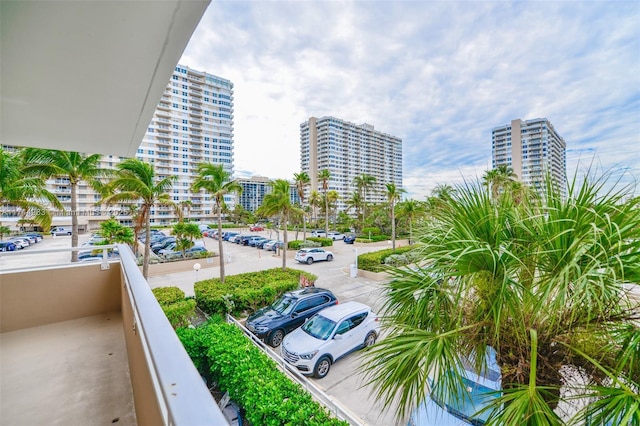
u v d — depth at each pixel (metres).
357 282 12.55
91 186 12.03
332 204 42.53
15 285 3.50
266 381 3.67
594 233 1.57
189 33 1.18
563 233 1.69
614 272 1.54
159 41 1.22
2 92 1.63
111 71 1.45
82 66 1.39
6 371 2.64
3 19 1.02
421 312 2.22
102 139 2.54
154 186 10.87
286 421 3.11
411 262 2.46
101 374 2.60
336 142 67.50
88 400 2.24
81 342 3.20
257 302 8.43
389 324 2.41
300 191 24.23
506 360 1.98
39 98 1.72
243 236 26.59
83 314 3.89
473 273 1.88
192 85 59.56
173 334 0.98
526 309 1.88
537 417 1.53
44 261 17.22
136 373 1.80
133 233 16.06
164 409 0.82
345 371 5.56
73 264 3.88
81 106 1.84
